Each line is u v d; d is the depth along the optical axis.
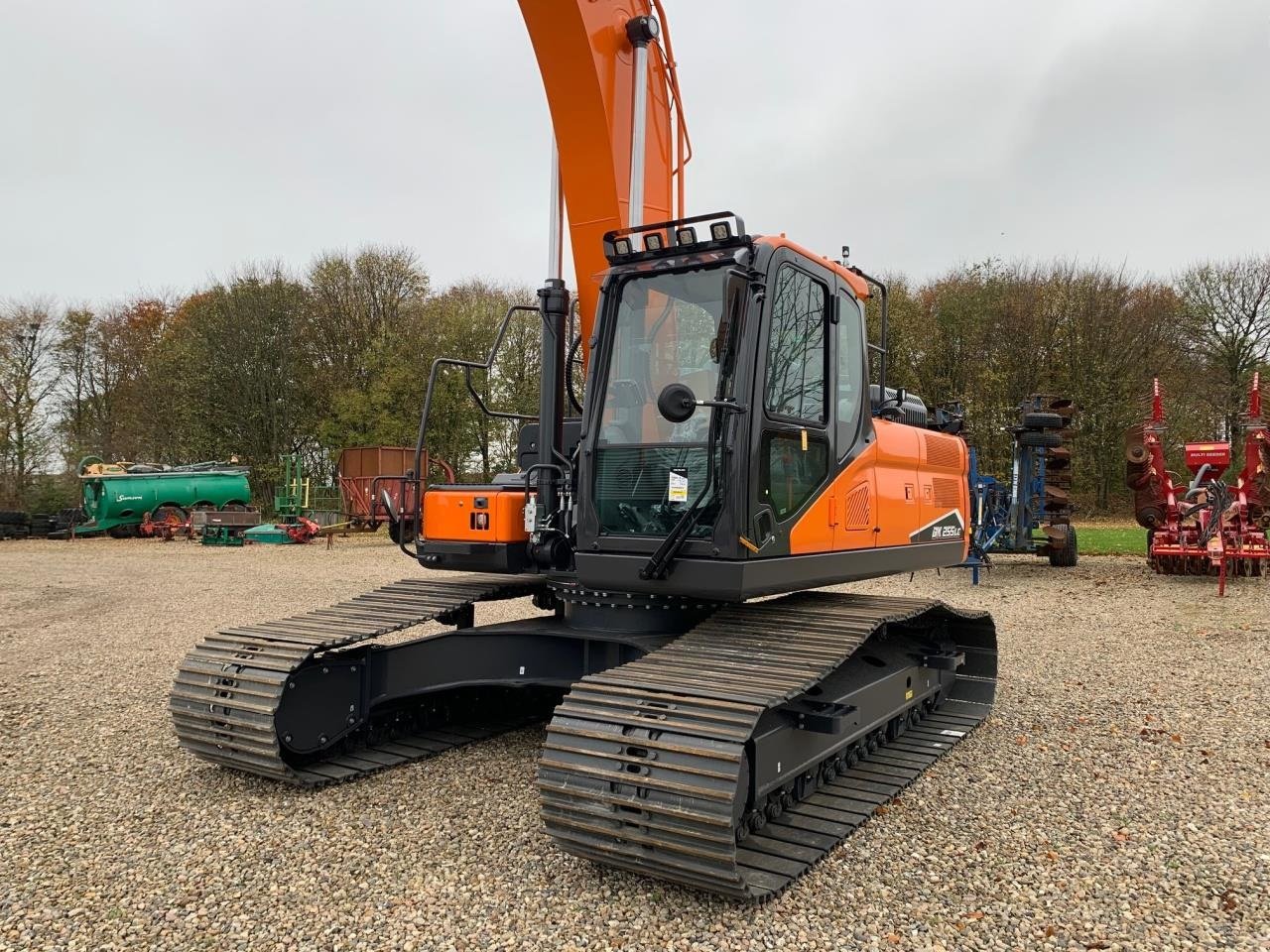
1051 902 3.35
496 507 5.00
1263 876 3.57
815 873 3.60
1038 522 15.16
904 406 6.35
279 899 3.35
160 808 4.30
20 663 7.77
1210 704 6.22
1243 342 27.48
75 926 3.14
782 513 4.23
